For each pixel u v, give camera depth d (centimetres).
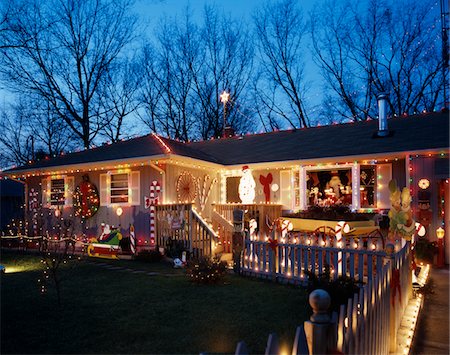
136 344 512
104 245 1309
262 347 502
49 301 722
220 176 1653
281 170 1516
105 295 769
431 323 649
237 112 3825
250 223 1242
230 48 3847
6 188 2388
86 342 518
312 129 1822
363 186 1371
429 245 1149
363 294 389
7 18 1650
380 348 452
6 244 1641
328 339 298
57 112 3075
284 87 3688
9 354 479
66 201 1625
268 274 915
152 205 1345
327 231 1202
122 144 1681
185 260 1116
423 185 1203
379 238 946
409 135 1368
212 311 657
